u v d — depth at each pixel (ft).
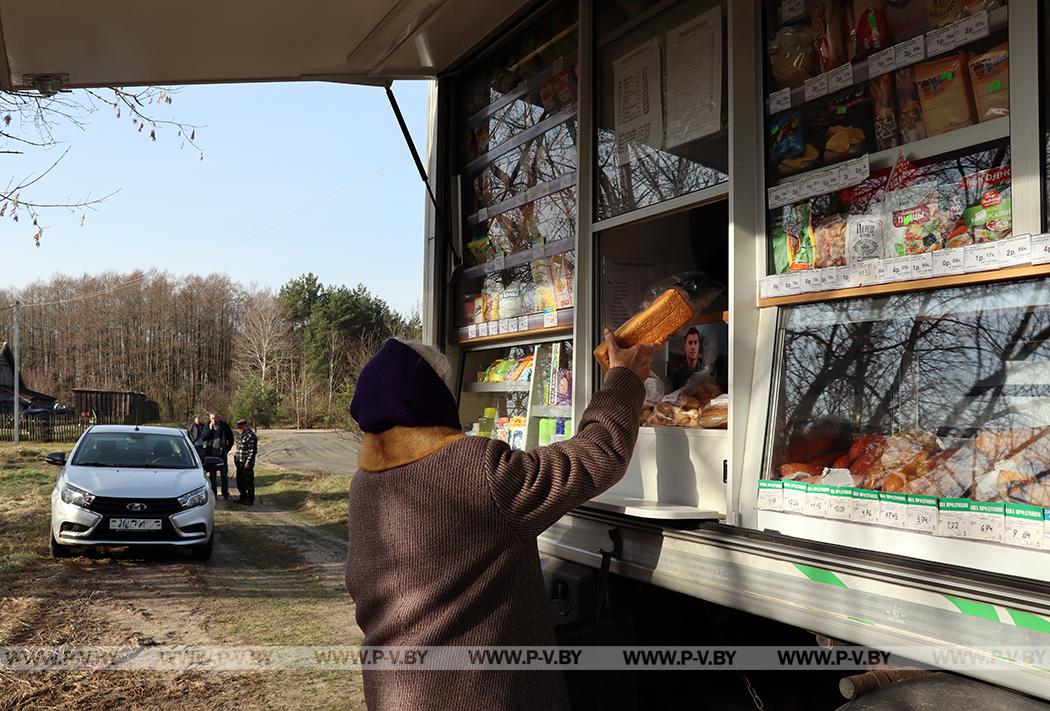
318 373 195.52
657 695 8.54
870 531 6.51
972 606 5.04
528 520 6.11
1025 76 5.96
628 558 8.34
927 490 6.21
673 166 9.26
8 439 127.65
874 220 7.04
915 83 6.82
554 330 11.45
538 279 11.83
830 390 7.20
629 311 10.30
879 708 5.57
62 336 282.15
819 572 6.12
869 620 5.71
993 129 6.21
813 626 6.15
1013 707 5.12
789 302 7.68
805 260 7.63
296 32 11.65
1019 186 5.97
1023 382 5.82
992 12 6.23
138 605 24.59
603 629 8.21
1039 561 5.43
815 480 7.07
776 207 7.95
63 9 10.58
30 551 32.14
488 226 13.16
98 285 288.10
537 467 6.24
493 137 13.04
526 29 12.08
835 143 7.48
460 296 13.80
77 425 136.26
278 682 17.84
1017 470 5.70
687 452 8.54
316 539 39.91
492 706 5.98
